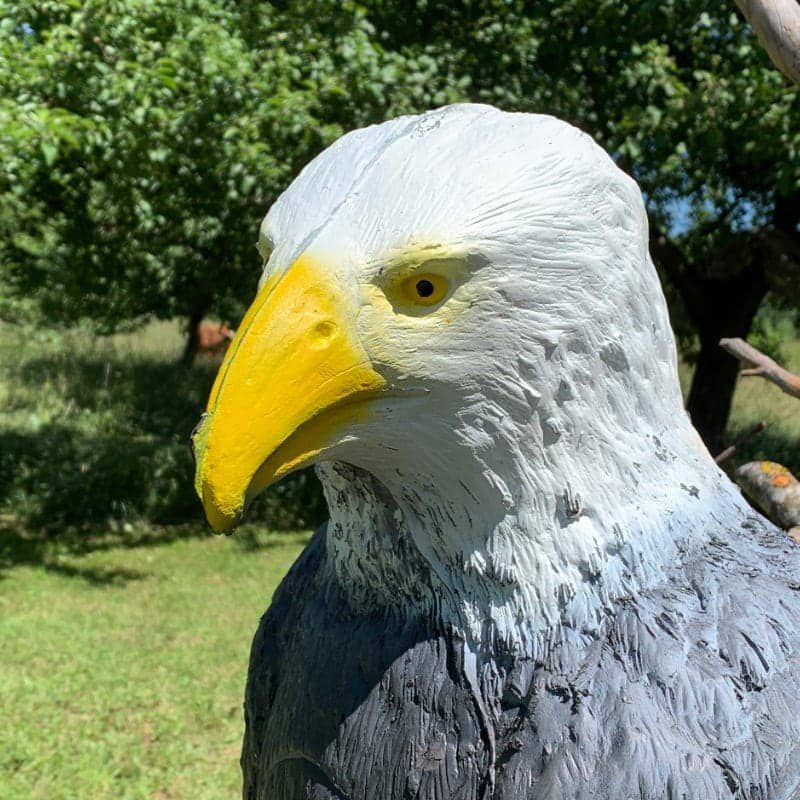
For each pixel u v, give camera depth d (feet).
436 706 1.58
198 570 8.34
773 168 8.90
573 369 1.50
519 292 1.45
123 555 8.71
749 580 1.58
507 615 1.56
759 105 7.91
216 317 12.75
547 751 1.49
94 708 5.69
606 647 1.52
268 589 7.85
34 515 9.59
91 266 9.25
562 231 1.46
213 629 6.95
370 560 1.66
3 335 15.71
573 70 8.36
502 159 1.46
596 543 1.54
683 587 1.56
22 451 10.94
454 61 7.84
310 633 1.75
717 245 10.28
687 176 9.26
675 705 1.47
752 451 11.54
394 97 6.99
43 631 6.77
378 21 8.38
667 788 1.43
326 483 1.67
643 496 1.57
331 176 1.54
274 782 1.79
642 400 1.57
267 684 1.91
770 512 2.94
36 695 5.78
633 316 1.55
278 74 7.07
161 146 7.06
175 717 5.61
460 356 1.46
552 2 7.95
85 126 6.70
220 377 1.47
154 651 6.52
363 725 1.63
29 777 4.91
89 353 16.11
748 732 1.45
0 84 6.81
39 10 7.39
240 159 6.72
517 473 1.52
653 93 8.01
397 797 1.59
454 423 1.49
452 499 1.55
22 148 6.54
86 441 11.38
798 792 1.44
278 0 8.21
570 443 1.52
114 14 6.86
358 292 1.45
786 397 14.34
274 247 1.54
